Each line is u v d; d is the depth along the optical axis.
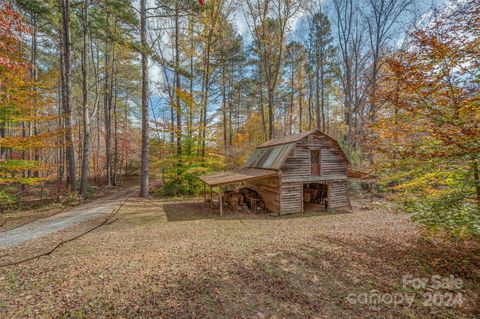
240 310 3.86
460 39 4.62
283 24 19.28
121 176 31.02
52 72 13.96
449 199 5.07
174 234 8.12
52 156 26.23
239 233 8.50
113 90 26.52
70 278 4.62
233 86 28.64
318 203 15.72
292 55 27.47
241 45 25.61
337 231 8.73
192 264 5.48
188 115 17.91
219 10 18.33
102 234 7.82
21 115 12.12
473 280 5.11
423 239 7.46
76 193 14.52
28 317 3.44
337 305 4.16
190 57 19.98
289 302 4.17
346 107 23.12
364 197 16.78
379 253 6.47
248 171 14.14
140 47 14.02
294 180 12.34
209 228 9.15
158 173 20.80
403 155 5.43
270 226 9.71
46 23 16.45
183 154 17.59
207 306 3.91
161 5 15.90
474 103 4.46
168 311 3.71
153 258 5.76
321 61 26.78
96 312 3.60
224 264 5.55
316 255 6.27
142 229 8.63
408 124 5.91
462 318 3.91
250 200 13.42
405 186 6.42
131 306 3.78
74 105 26.19
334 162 13.34
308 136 12.72
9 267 5.10
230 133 30.14
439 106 4.98
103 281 4.54
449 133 4.50
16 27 7.22
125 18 13.72
